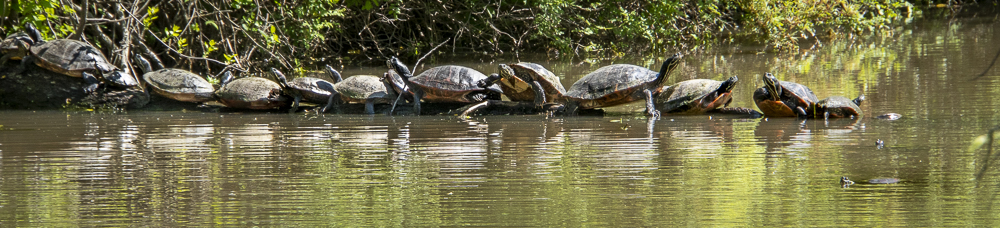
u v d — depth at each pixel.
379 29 39.03
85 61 20.92
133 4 25.89
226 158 13.12
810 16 42.59
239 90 20.36
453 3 39.75
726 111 18.56
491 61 35.47
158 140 15.16
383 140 14.99
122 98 20.88
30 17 22.88
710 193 10.16
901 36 42.03
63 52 20.92
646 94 18.41
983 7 61.78
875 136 14.47
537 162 12.44
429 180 11.20
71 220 9.23
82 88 20.92
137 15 26.84
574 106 18.75
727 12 48.19
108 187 10.95
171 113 20.02
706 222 8.81
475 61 35.56
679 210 9.34
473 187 10.71
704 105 18.30
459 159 12.80
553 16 37.62
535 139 14.87
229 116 19.25
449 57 37.69
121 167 12.37
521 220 9.00
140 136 15.70
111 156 13.35
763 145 13.78
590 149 13.61
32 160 13.02
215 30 32.09
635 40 42.00
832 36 43.44
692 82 18.89
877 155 12.58
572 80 26.59
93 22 24.17
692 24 41.72
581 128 16.36
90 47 21.53
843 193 10.03
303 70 32.25
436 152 13.51
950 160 11.97
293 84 20.00
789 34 41.31
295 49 33.88
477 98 19.33
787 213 9.12
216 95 20.64
